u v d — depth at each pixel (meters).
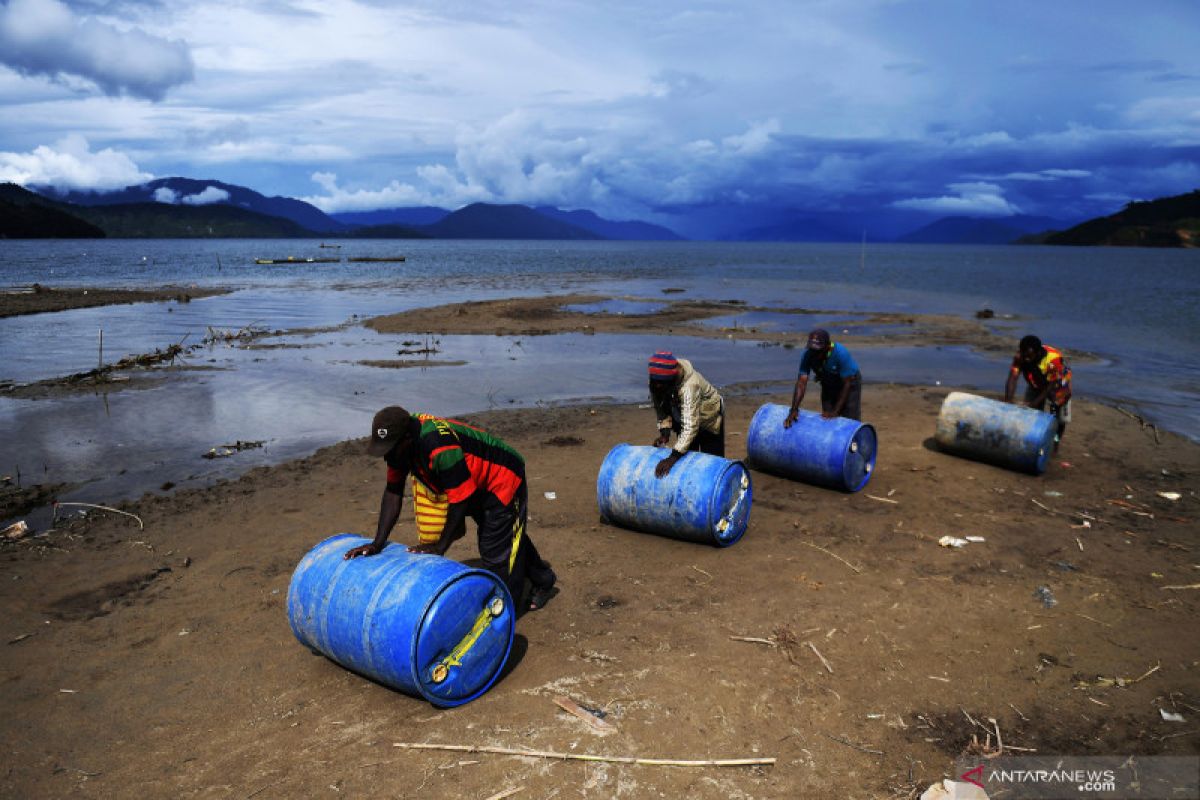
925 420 11.45
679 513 6.38
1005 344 20.05
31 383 14.32
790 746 3.87
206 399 12.98
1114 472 8.85
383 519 4.53
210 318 26.17
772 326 23.69
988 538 6.73
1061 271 67.31
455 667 4.19
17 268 62.94
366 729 4.08
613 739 3.93
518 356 17.83
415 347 19.22
